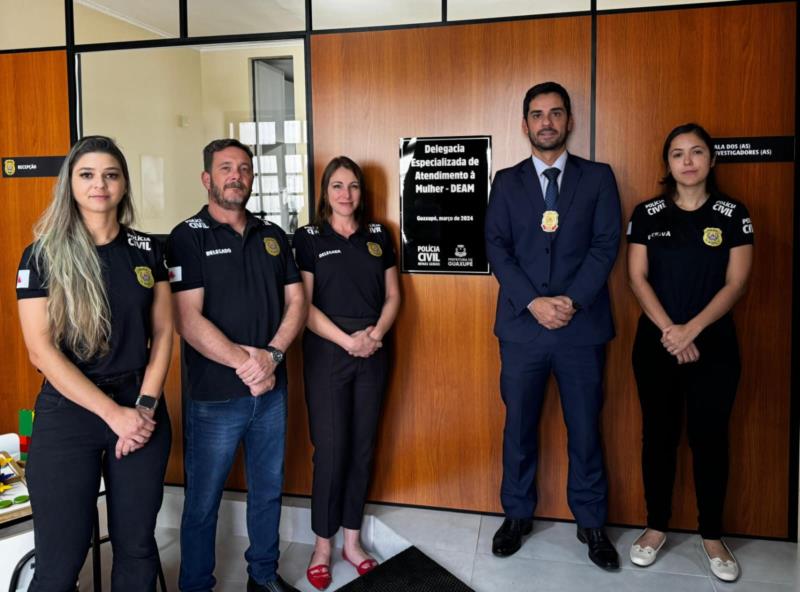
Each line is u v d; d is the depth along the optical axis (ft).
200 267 6.61
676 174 7.48
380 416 9.31
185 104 9.47
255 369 6.66
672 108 8.16
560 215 7.68
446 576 7.49
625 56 8.21
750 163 8.05
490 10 8.51
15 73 9.82
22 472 7.34
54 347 5.32
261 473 7.23
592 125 8.38
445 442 9.14
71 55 9.62
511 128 8.56
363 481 8.02
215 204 6.88
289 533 8.92
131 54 9.50
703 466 7.64
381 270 8.16
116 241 5.67
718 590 7.23
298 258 7.90
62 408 5.41
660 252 7.63
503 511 9.00
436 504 9.25
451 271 8.89
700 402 7.54
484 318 8.86
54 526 5.37
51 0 9.59
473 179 8.71
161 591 7.08
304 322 7.70
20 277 5.33
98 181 5.38
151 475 5.76
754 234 8.12
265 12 9.11
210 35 9.26
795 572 7.58
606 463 8.70
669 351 7.42
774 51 7.89
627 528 8.68
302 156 9.22
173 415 9.80
